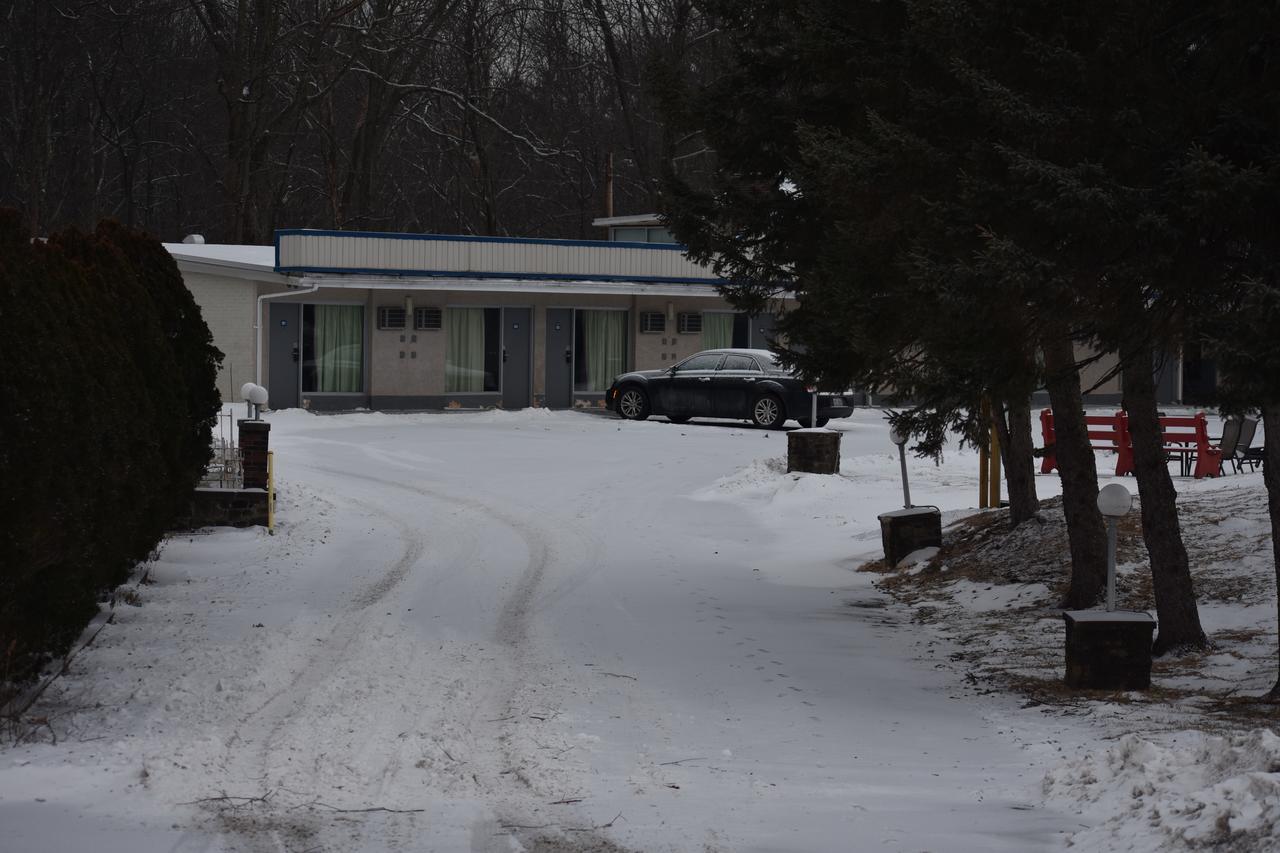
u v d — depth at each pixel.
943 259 11.48
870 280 13.23
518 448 33.12
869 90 13.90
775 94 16.56
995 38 11.48
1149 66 11.27
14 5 55.09
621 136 67.50
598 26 62.34
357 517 22.34
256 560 18.27
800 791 8.72
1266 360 9.77
